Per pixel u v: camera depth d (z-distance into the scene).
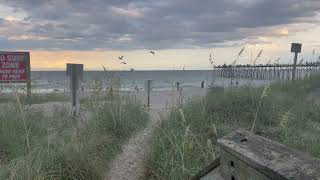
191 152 5.80
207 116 7.77
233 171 2.88
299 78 14.91
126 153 6.76
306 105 9.30
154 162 5.89
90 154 6.12
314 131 7.23
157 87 24.31
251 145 2.82
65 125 8.33
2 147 6.70
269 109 8.50
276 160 2.43
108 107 8.52
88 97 10.24
